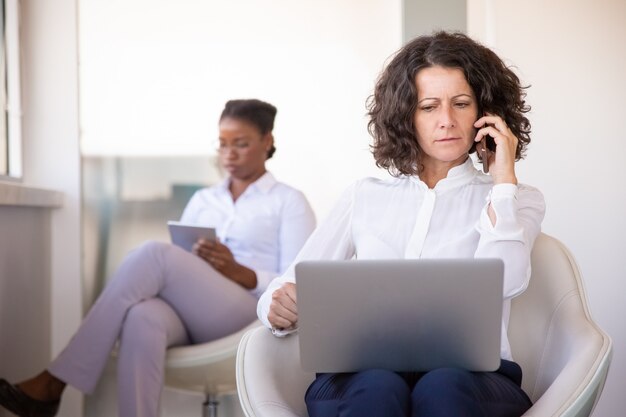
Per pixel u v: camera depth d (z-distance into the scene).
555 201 4.38
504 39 4.44
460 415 1.86
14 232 3.79
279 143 4.63
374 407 1.88
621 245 4.36
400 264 1.89
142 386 3.52
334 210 2.52
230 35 4.64
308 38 4.65
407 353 1.98
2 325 3.57
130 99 4.60
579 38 4.40
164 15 4.62
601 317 4.33
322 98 4.64
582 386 2.01
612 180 4.38
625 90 4.38
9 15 4.42
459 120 2.35
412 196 2.43
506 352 2.28
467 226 2.37
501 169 2.32
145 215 4.59
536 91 4.40
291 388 2.34
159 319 3.58
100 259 4.58
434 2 4.59
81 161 4.59
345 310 1.94
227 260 3.89
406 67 2.38
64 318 4.55
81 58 4.60
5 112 4.37
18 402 3.47
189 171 4.60
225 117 4.32
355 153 4.63
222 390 3.77
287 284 2.38
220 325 3.80
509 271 2.22
